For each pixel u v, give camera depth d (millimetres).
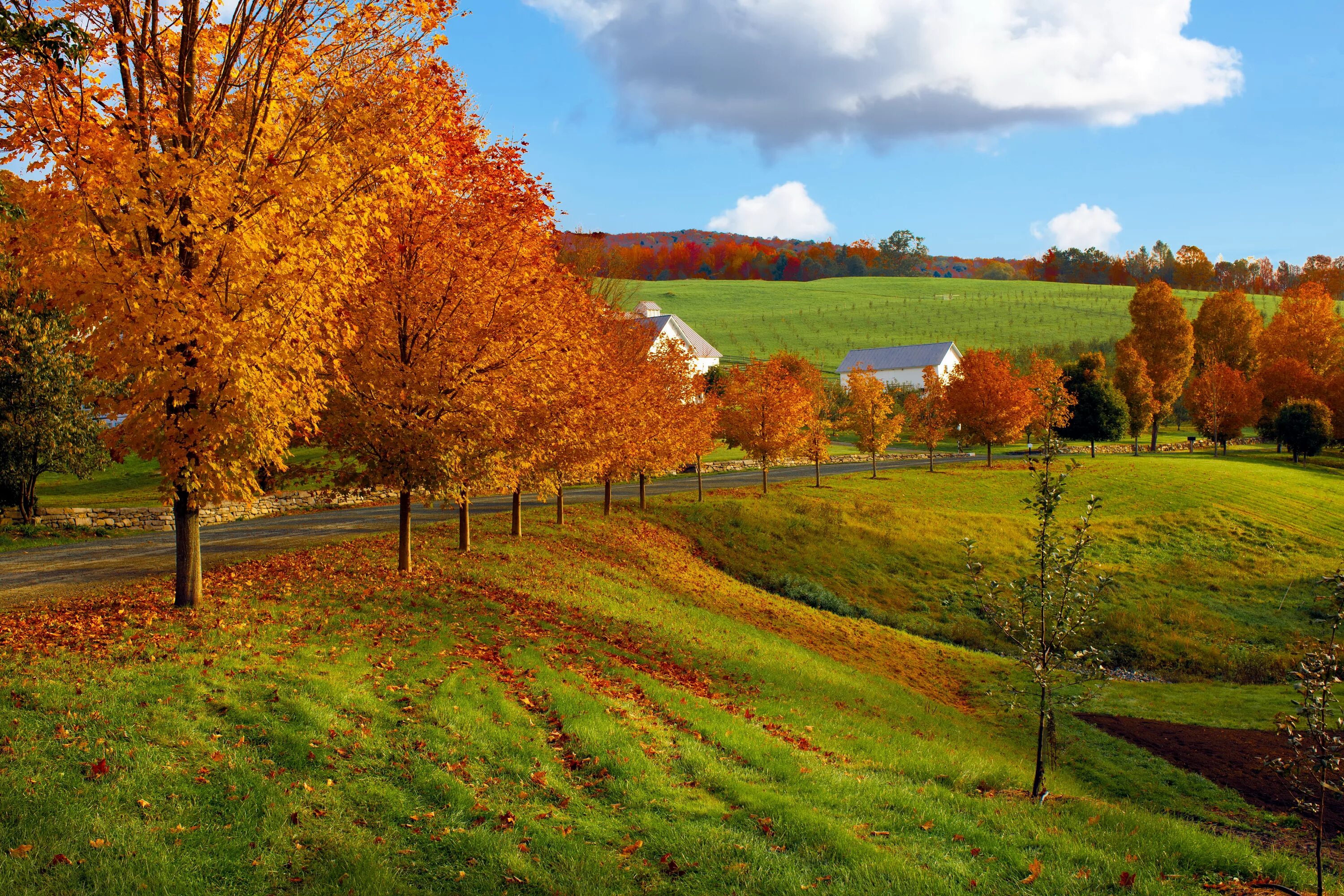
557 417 22516
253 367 12266
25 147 11531
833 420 90312
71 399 27188
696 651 18984
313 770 8742
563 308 21125
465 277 18031
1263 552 41250
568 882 7254
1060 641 11336
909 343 148000
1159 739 20266
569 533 31781
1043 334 153375
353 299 17062
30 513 27812
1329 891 8328
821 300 193000
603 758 10016
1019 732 20766
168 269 11625
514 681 12961
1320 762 7676
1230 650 29844
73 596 16375
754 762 10828
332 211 13578
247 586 16875
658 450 38875
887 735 15086
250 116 13992
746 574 35531
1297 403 69375
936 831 8930
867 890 7172
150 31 12977
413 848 7609
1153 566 38938
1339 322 88625
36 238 11516
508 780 9266
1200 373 93188
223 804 7859
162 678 10477
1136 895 7488
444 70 17531
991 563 38844
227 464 12734
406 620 15844
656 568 30609
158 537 27672
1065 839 8805
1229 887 8055
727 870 7523
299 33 13602
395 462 17797
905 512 44750
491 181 19094
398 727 10211
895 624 32312
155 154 11773
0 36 10117
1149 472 56562
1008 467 62250
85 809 7336
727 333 156250
